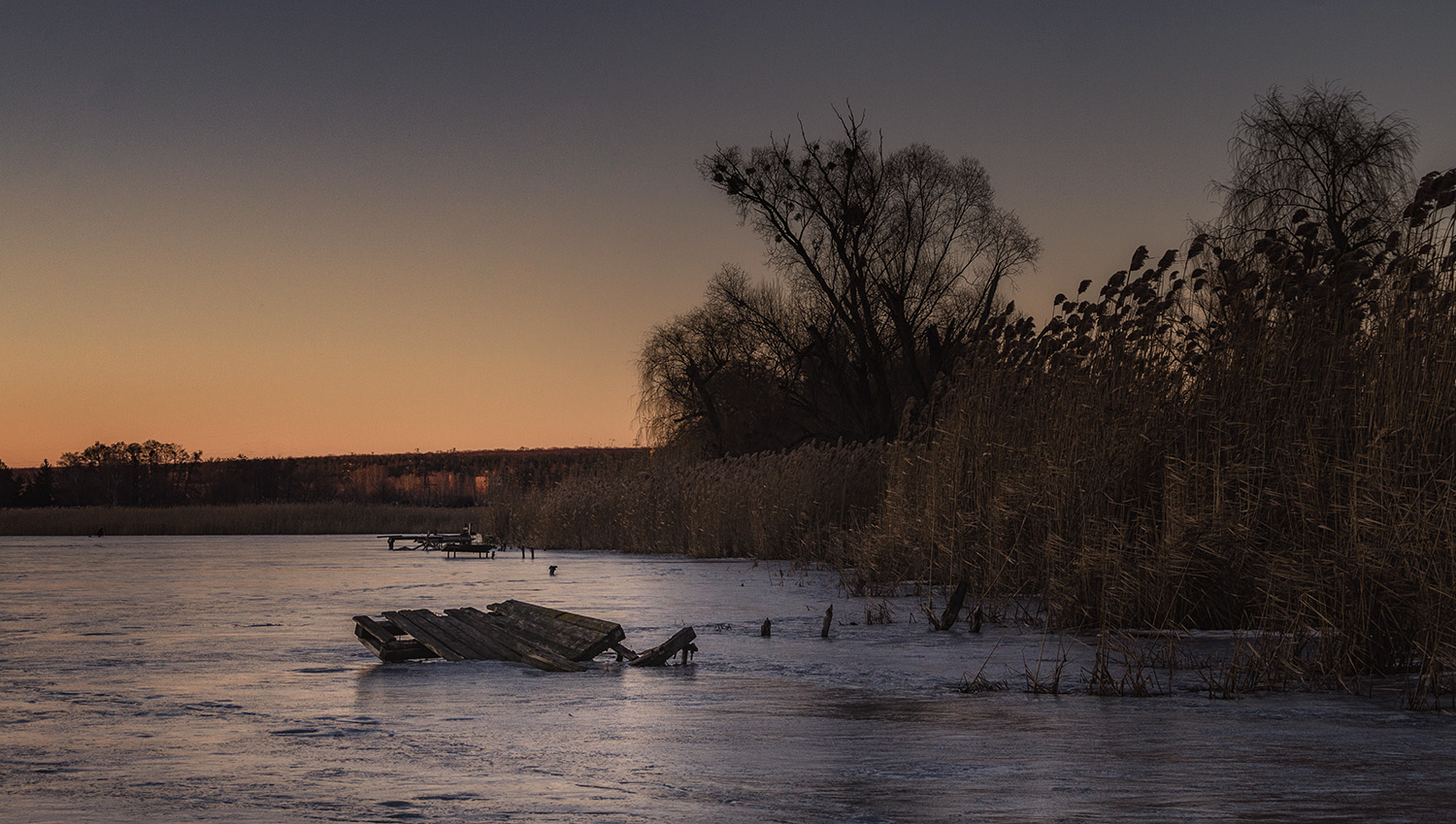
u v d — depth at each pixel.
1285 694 12.19
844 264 48.09
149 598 25.69
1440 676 12.23
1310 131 29.50
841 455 35.25
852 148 47.16
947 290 49.81
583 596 24.64
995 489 21.08
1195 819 7.11
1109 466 18.05
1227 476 16.31
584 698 12.20
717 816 7.22
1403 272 14.28
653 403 59.91
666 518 43.09
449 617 17.81
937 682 13.22
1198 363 17.83
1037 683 12.73
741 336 57.34
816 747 9.52
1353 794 7.78
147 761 9.02
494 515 58.34
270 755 9.23
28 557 46.09
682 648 14.77
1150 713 11.12
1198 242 17.77
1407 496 13.22
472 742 9.80
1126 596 16.50
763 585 26.73
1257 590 15.48
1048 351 21.28
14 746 9.61
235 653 16.14
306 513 85.31
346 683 13.33
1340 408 15.05
